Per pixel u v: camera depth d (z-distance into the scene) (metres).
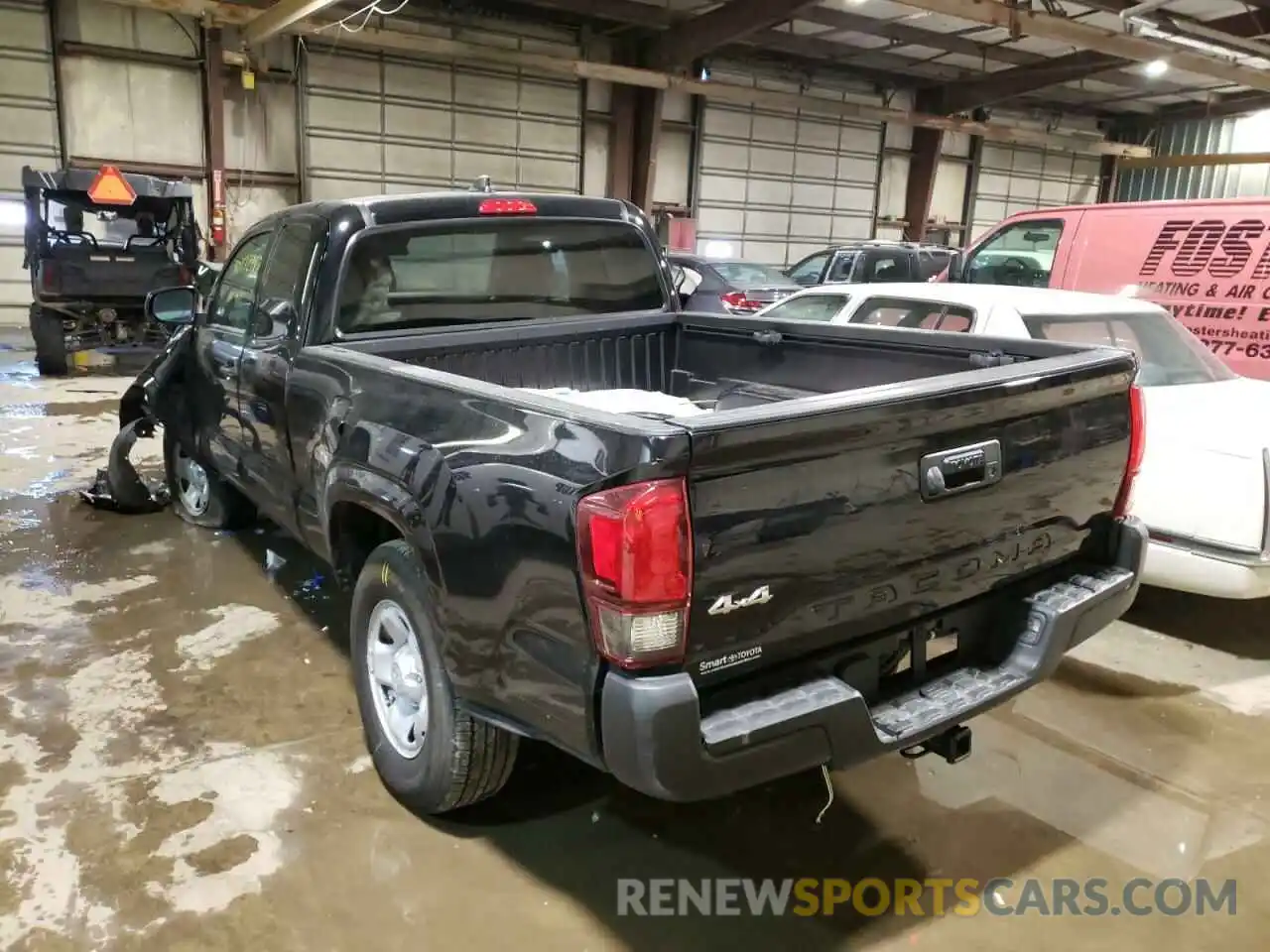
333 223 3.23
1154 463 3.68
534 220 3.59
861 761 2.07
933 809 2.79
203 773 2.89
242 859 2.50
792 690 2.04
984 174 22.11
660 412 3.06
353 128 15.29
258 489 3.98
